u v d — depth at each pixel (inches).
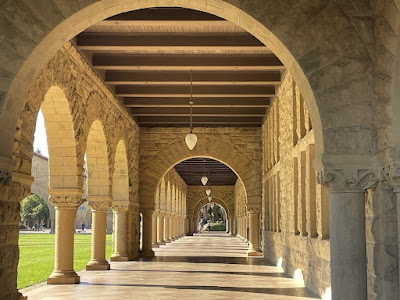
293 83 441.4
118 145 592.1
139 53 443.8
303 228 410.6
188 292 350.0
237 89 553.3
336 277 214.2
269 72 506.9
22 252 841.5
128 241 629.3
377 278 212.1
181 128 711.1
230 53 449.1
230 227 1608.0
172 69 462.9
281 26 223.1
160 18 346.9
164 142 709.9
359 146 214.8
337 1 221.8
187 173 1290.6
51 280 395.5
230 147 710.5
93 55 443.5
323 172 215.9
